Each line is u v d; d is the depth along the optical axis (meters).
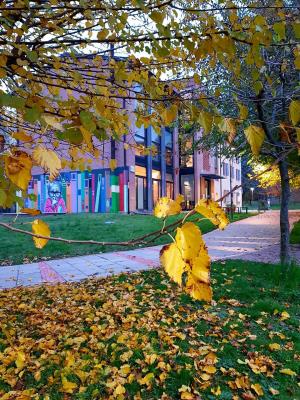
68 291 5.50
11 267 7.77
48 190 21.73
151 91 1.86
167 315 4.19
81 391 2.65
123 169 22.23
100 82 2.19
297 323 3.96
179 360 3.12
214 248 9.91
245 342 3.49
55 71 2.12
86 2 1.66
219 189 33.00
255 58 1.38
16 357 3.14
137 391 2.68
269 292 5.04
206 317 4.09
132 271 7.03
